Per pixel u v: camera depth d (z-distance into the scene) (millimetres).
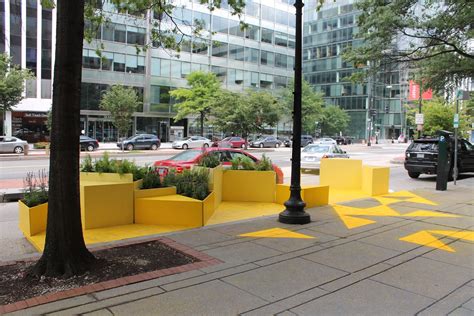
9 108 34781
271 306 4281
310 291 4699
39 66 42531
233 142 44250
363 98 76375
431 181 17688
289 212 8219
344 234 7336
